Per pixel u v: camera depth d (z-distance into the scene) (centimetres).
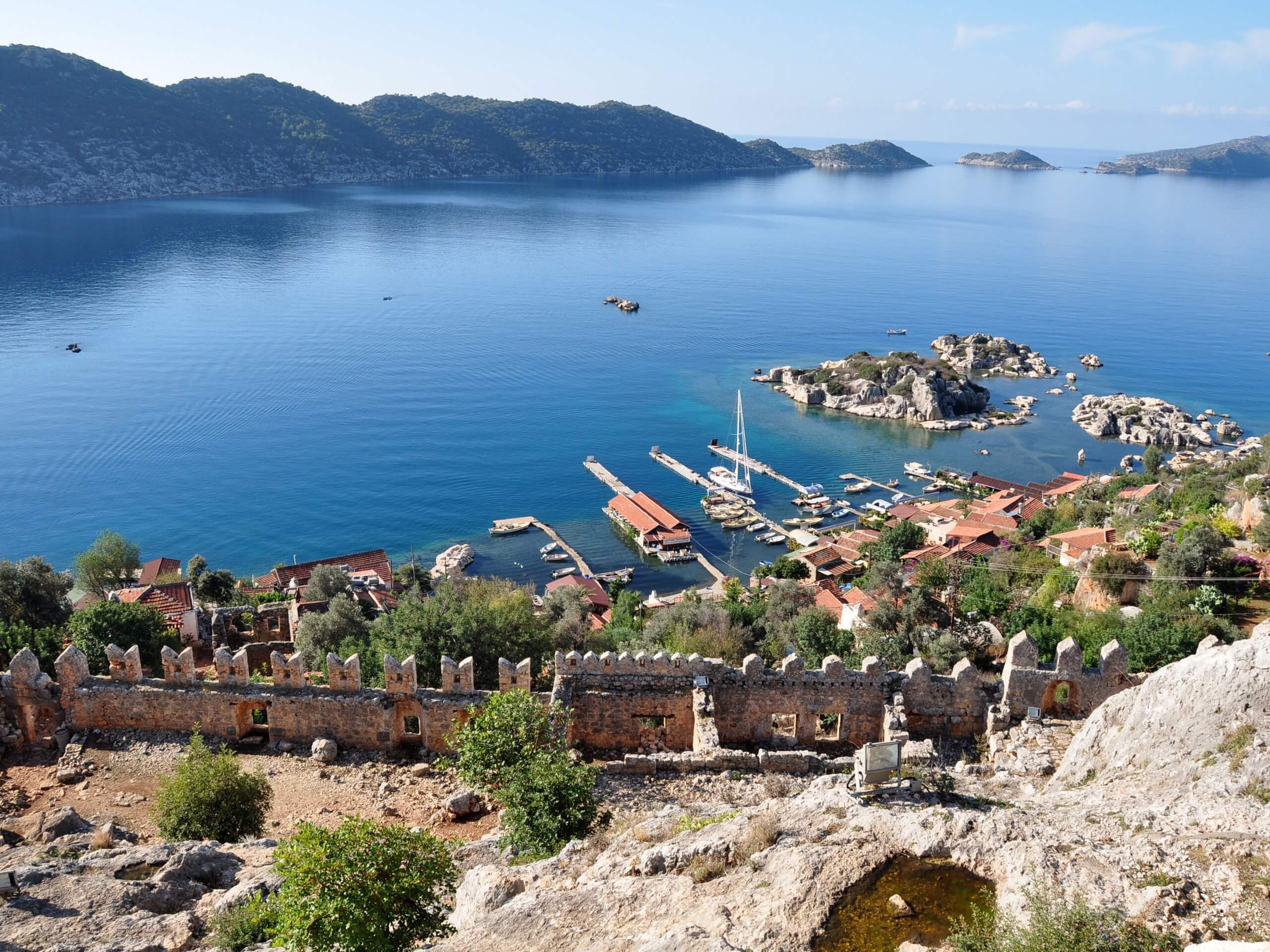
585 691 4291
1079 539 9756
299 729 4281
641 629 8319
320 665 5569
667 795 3656
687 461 19962
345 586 10062
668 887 2278
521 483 18638
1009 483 17488
